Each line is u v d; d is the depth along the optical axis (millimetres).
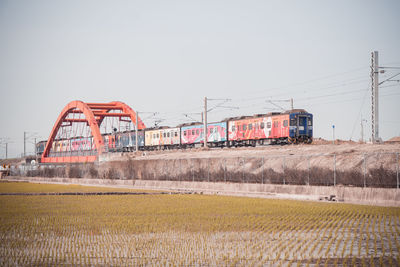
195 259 56969
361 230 76062
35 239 71812
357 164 144250
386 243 64938
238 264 54250
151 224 86312
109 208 115438
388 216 92938
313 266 52812
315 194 134750
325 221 87750
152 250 62500
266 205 118062
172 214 101500
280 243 66375
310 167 149250
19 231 79625
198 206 117625
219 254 59719
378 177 122625
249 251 61312
